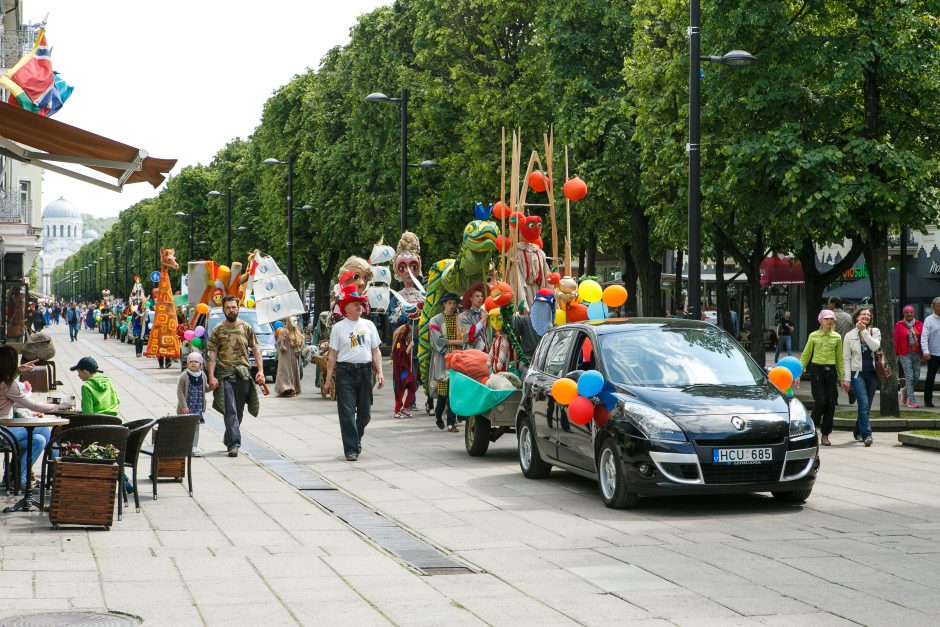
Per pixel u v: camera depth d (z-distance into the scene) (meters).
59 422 10.62
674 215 24.97
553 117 35.00
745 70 19.92
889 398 19.02
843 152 19.48
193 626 6.52
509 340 16.17
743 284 51.84
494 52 37.22
